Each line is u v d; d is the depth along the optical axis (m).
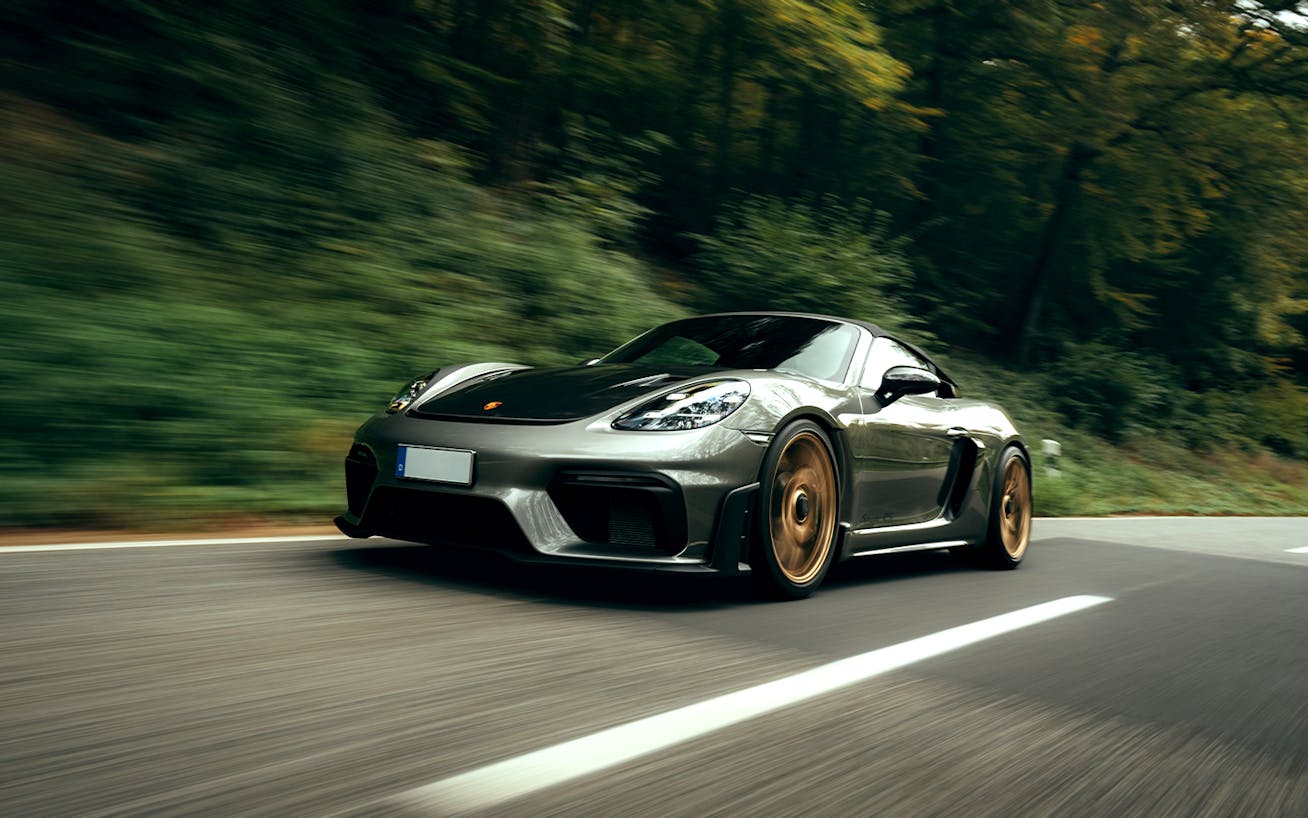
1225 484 15.50
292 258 7.02
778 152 14.37
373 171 8.15
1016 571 4.80
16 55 7.62
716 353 4.11
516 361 7.07
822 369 3.95
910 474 4.11
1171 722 2.29
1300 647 3.29
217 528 4.23
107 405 4.72
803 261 11.24
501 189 9.84
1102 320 18.50
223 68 8.00
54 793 1.47
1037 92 16.16
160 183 7.00
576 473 3.01
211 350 5.48
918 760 1.89
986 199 16.62
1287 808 1.79
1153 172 16.86
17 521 3.87
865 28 11.94
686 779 1.70
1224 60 16.48
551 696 2.11
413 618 2.71
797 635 2.87
